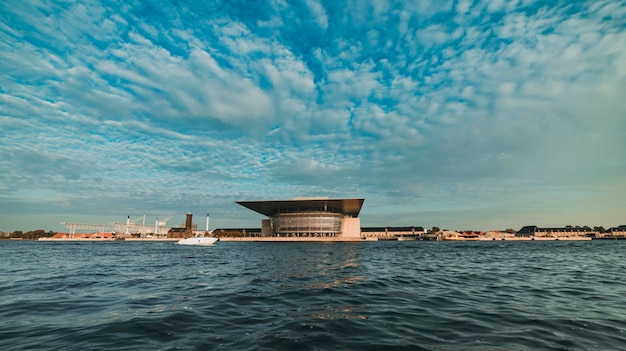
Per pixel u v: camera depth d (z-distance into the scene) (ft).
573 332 21.17
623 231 517.14
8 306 30.09
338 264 78.59
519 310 27.71
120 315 26.23
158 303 31.09
